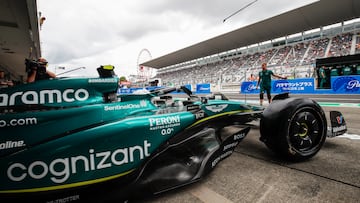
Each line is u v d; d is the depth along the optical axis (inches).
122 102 65.8
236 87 839.7
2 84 140.9
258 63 1314.0
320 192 62.3
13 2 305.6
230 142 82.4
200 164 70.9
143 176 63.0
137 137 61.6
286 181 69.6
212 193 64.8
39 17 385.1
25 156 48.8
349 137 118.1
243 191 65.1
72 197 52.5
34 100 54.1
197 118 79.9
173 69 2073.1
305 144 84.5
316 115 87.8
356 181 67.5
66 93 57.7
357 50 944.9
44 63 94.6
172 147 70.7
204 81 1317.7
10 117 50.0
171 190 67.9
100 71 68.9
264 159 90.0
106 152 56.2
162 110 79.2
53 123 53.1
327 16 1029.2
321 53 1066.7
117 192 57.2
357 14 977.5
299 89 491.2
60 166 51.1
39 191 49.5
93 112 58.4
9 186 47.6
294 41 1257.4
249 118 105.3
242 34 1326.3
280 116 80.2
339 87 428.8
